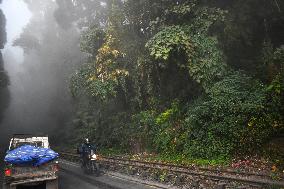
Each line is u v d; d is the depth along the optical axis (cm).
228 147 1490
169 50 1755
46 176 1106
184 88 2020
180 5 1950
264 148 1405
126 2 2267
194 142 1656
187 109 1908
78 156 2378
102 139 2773
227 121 1498
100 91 2212
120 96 2577
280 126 1432
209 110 1583
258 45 2044
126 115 2530
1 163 2455
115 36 2303
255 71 1812
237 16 1953
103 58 2269
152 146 2075
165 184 1207
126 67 2297
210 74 1744
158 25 2072
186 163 1571
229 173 1237
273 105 1455
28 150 1130
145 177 1380
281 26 2028
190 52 1775
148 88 2103
